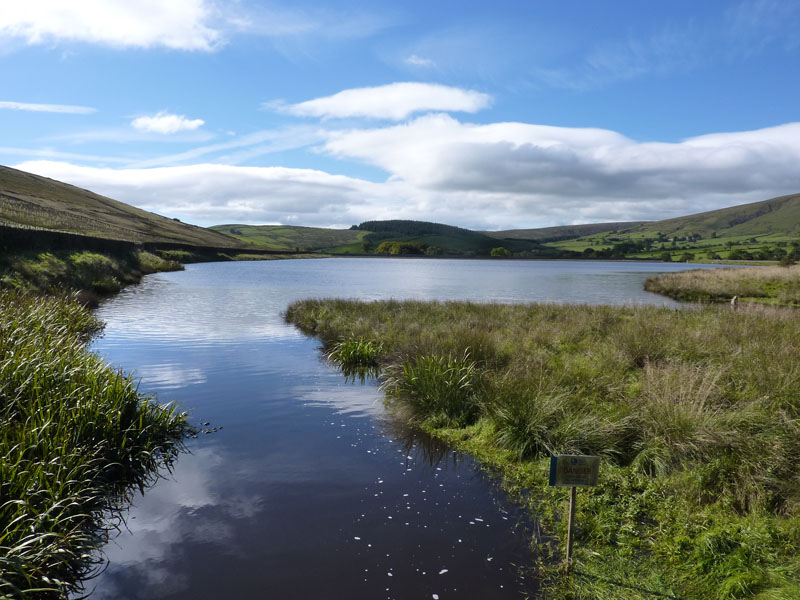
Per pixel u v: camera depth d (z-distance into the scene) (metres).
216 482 6.18
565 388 8.26
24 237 28.88
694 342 11.66
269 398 9.80
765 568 4.15
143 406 7.52
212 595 4.10
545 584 4.28
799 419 6.46
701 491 5.44
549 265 134.88
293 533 5.04
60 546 4.55
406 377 9.55
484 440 7.48
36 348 8.55
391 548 4.79
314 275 61.47
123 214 119.69
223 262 91.56
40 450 5.48
